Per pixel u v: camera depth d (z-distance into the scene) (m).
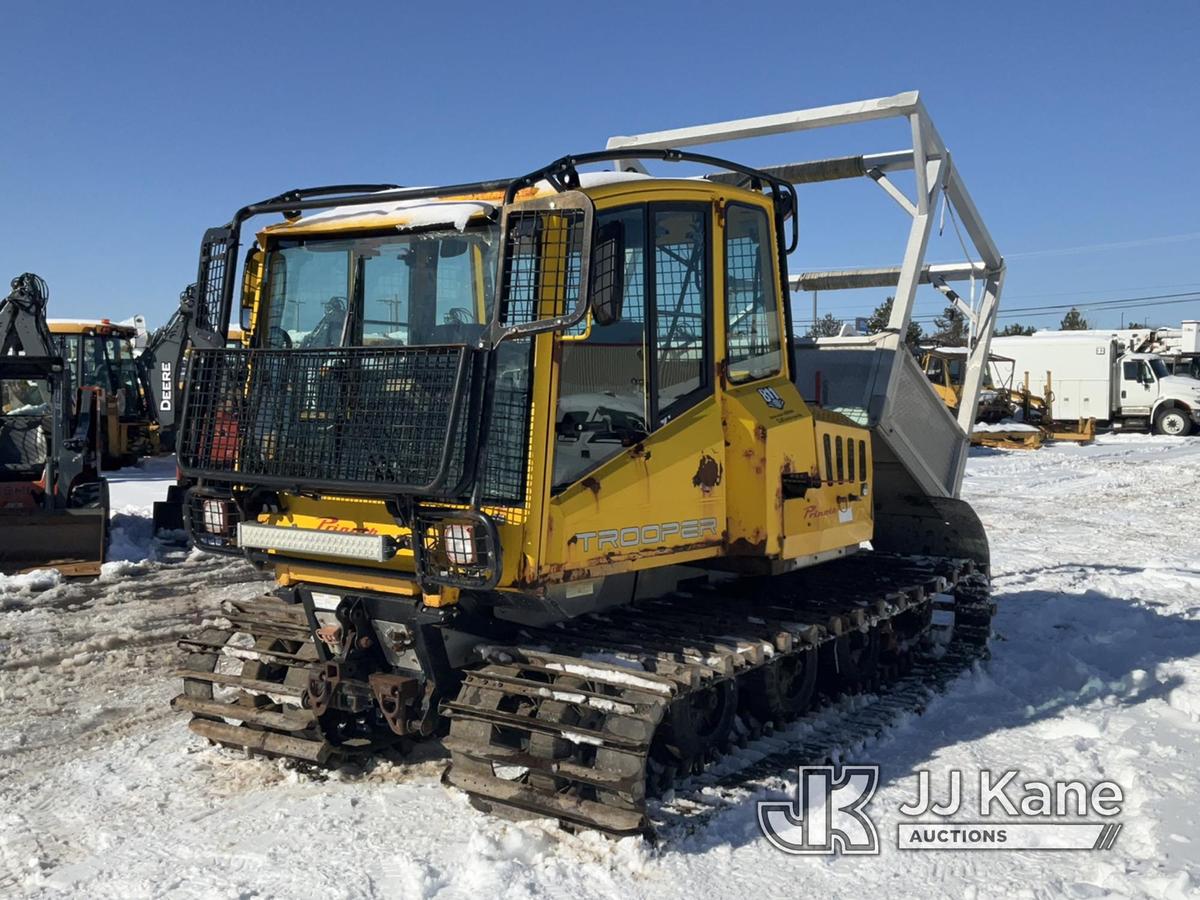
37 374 11.20
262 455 4.84
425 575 4.40
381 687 4.90
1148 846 4.66
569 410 4.64
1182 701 6.78
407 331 4.93
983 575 8.20
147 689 7.03
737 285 5.75
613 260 4.39
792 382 6.21
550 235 4.34
